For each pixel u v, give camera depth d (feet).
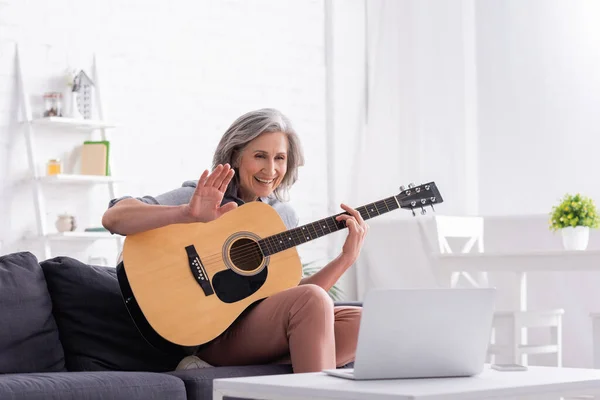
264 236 9.17
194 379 7.97
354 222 9.20
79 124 16.03
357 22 20.13
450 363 6.25
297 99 19.38
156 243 8.82
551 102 17.62
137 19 17.24
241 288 8.82
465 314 6.24
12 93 15.83
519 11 18.02
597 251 12.86
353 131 19.99
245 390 5.89
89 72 16.58
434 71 19.06
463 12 18.69
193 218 8.59
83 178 15.87
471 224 16.53
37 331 8.67
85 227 16.53
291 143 9.94
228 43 18.42
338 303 10.38
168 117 17.53
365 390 5.38
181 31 17.79
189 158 17.79
